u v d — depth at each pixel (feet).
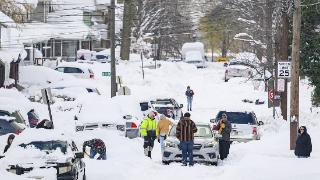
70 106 309.01
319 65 290.35
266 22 385.50
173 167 177.68
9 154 134.92
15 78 376.89
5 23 396.37
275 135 237.25
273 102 296.92
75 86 354.54
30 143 141.18
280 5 296.10
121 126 232.32
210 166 180.96
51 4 582.35
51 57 551.59
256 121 231.50
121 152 202.69
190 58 642.63
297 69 215.92
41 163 130.62
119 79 380.78
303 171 155.53
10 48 397.80
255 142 224.94
